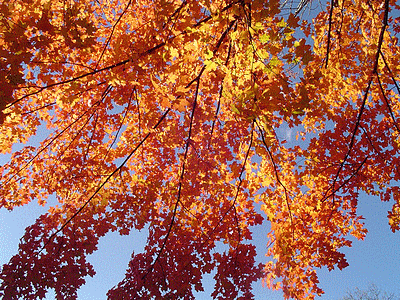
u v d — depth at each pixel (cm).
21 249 448
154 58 334
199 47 380
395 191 435
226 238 476
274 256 480
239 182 460
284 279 468
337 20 450
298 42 295
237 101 333
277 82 328
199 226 491
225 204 492
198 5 324
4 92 264
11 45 259
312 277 471
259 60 320
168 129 466
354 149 437
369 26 445
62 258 454
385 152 423
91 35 287
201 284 455
